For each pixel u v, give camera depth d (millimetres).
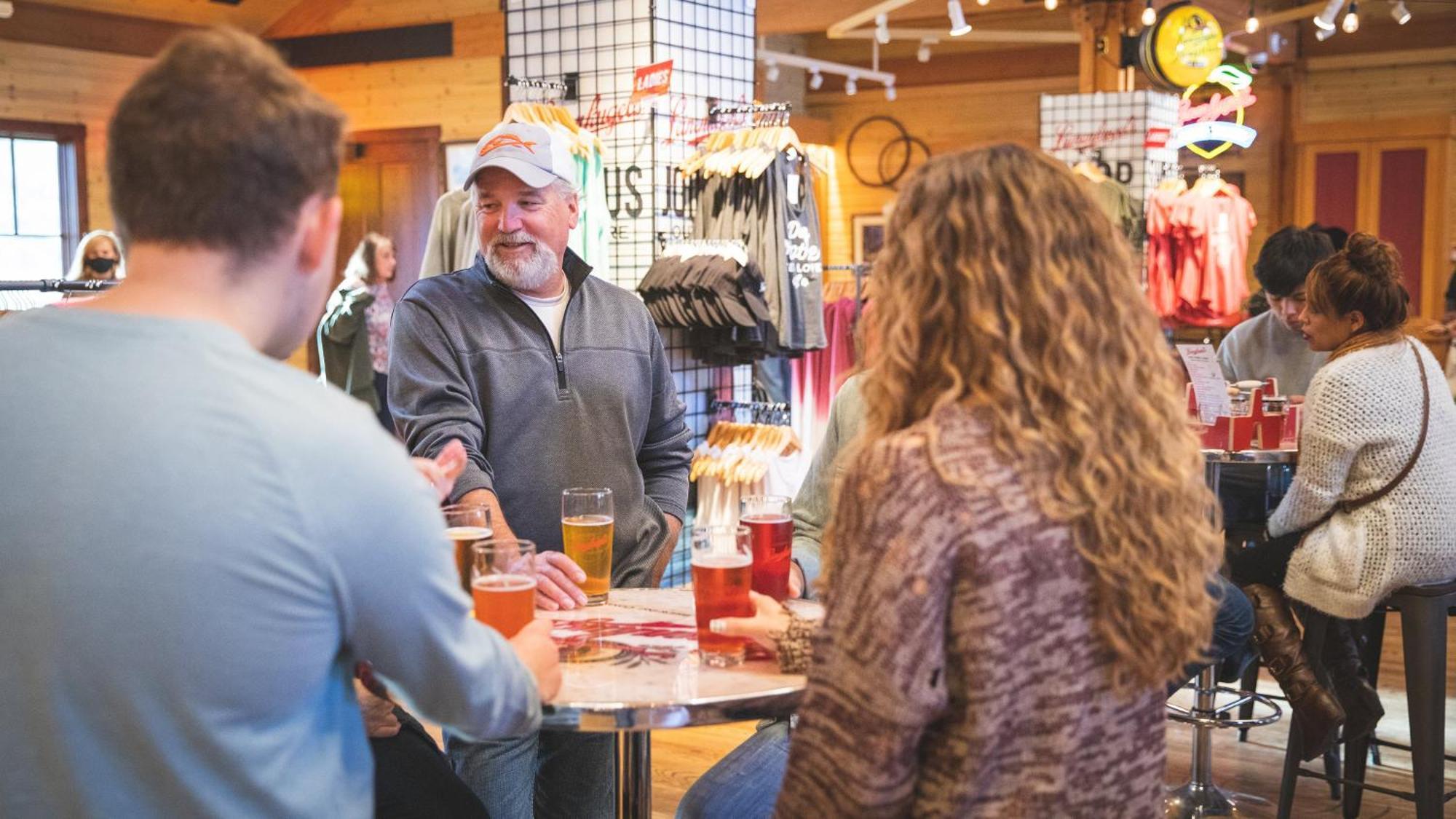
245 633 1153
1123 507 1280
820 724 1252
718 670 1785
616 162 4973
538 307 2805
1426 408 3408
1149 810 1350
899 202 1398
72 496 1154
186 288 1215
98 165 9711
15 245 9328
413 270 10344
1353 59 11164
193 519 1146
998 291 1309
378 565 1218
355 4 10438
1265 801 3855
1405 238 11117
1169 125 7598
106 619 1145
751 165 4949
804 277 5277
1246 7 10141
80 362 1194
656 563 2818
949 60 12805
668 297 4832
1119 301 1349
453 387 2654
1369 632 4090
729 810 2152
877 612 1209
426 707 1342
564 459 2752
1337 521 3492
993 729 1223
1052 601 1239
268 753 1190
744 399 5582
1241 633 3100
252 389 1189
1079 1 8250
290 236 1233
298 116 1219
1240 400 3787
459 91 10062
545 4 5039
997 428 1268
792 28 10234
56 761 1169
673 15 4926
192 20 10227
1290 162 11539
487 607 1742
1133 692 1296
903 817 1266
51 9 9328
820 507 2961
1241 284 7207
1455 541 3400
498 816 2607
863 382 1390
